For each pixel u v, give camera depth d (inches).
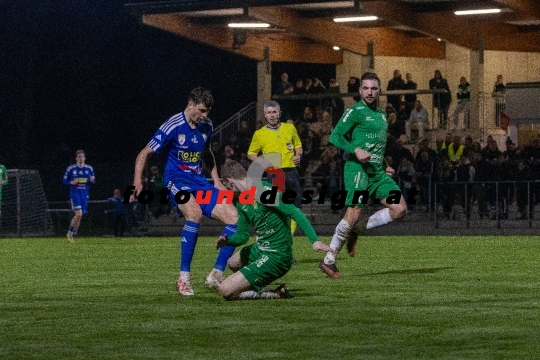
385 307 657.0
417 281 839.1
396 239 1603.1
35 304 707.4
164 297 738.8
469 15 2241.6
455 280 847.7
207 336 543.8
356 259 1119.6
